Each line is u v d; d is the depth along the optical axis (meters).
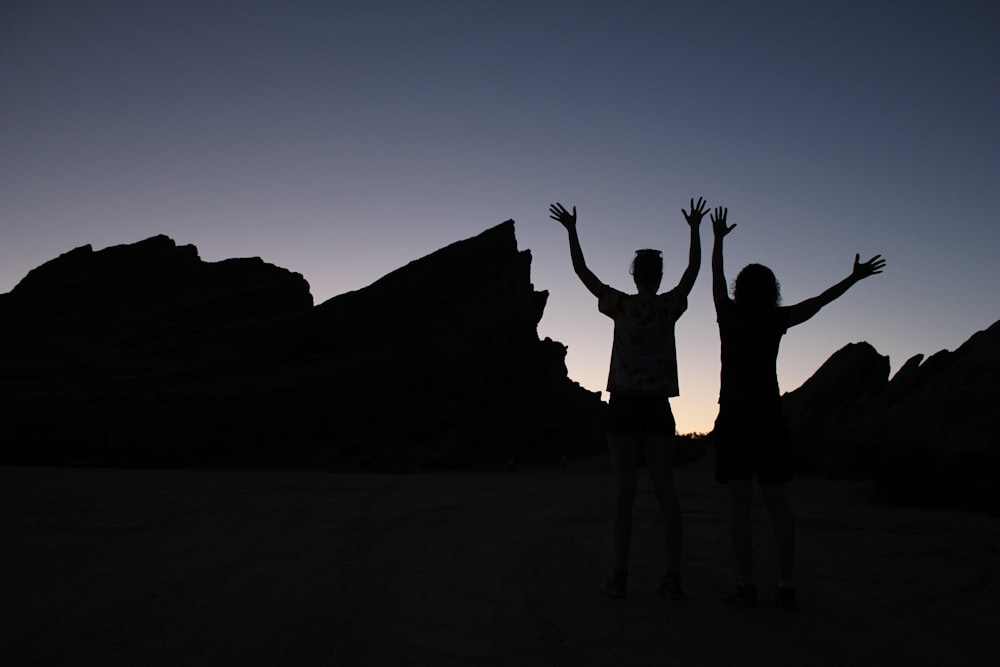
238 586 4.55
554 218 5.10
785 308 4.67
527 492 16.94
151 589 4.46
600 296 4.81
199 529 7.58
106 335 62.59
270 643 3.33
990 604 4.59
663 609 4.18
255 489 16.42
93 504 10.58
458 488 19.06
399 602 4.20
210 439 51.28
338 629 3.59
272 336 63.78
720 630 3.72
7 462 46.25
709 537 7.68
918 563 6.32
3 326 65.75
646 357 4.59
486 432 61.91
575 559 6.00
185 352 60.44
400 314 66.44
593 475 49.34
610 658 3.21
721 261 5.01
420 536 7.21
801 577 5.43
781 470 4.39
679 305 4.72
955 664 3.26
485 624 3.74
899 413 17.83
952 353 23.84
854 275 4.64
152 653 3.18
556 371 76.38
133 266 73.56
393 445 56.69
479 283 70.06
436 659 3.15
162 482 19.31
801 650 3.40
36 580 4.73
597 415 74.56
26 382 51.12
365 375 59.56
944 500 15.66
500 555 6.06
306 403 55.84
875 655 3.36
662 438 4.55
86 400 49.44
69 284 70.44
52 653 3.17
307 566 5.30
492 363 67.62
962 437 16.17
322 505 11.23
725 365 4.66
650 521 9.35
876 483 17.58
